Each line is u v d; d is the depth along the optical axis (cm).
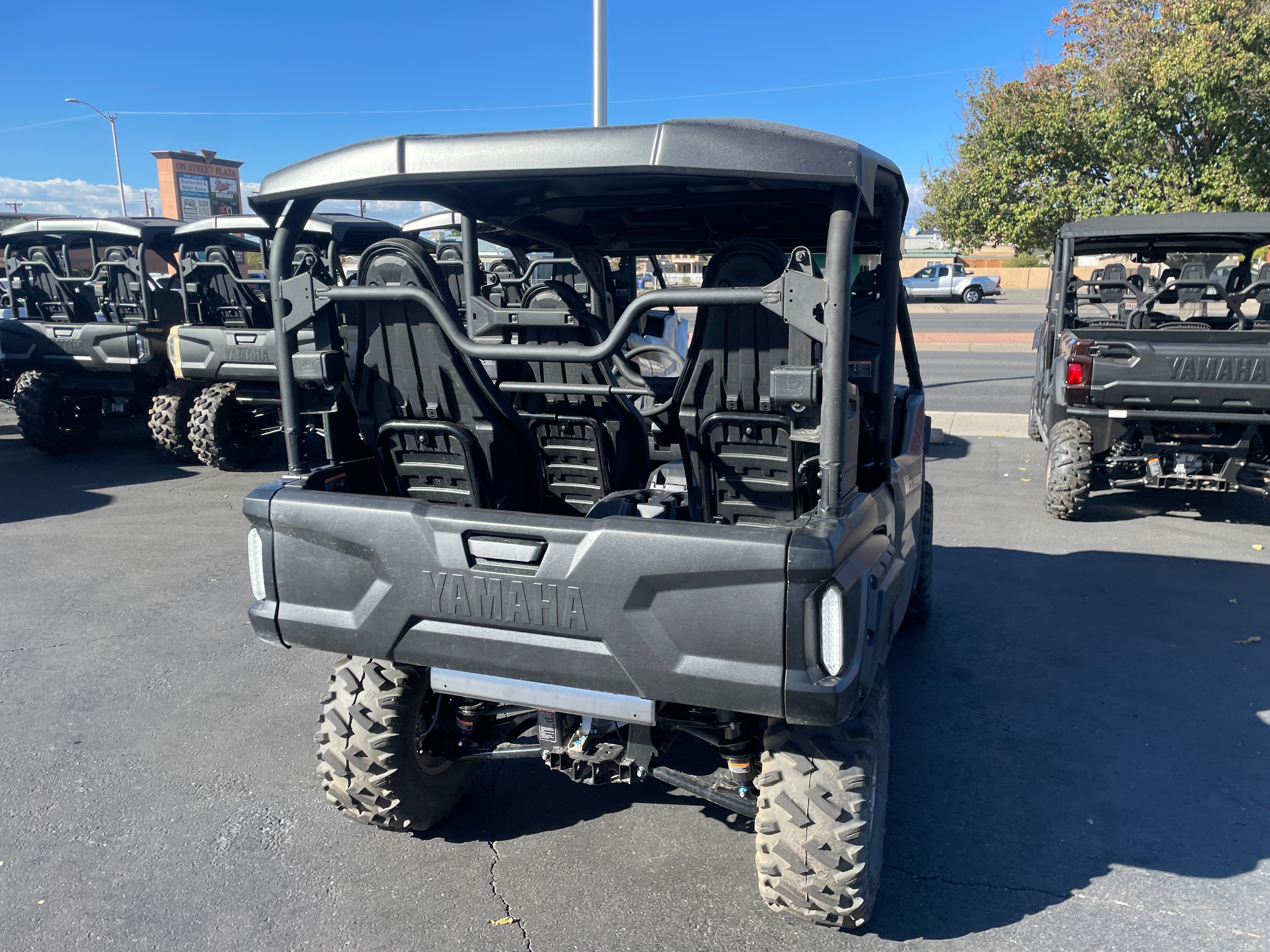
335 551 251
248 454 920
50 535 683
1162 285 749
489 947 257
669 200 297
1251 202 1550
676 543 213
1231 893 278
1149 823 314
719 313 241
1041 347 877
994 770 348
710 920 268
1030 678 424
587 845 306
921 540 455
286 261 259
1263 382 591
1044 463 882
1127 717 388
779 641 208
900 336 369
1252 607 509
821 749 234
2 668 446
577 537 223
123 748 371
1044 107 1845
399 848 305
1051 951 253
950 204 2345
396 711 278
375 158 231
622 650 222
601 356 231
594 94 754
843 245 205
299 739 380
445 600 238
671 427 297
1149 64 1614
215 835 312
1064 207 1828
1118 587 543
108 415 995
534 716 295
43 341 947
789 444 248
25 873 290
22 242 981
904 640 467
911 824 314
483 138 221
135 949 256
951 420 1060
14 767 355
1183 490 786
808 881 233
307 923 267
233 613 521
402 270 254
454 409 271
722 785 287
